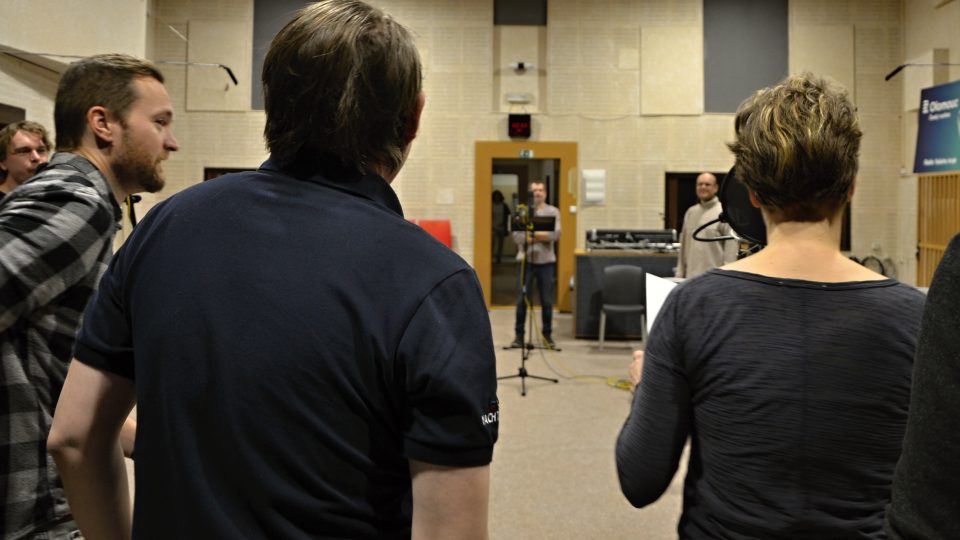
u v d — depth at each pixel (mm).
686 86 7965
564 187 8070
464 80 8039
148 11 7730
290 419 616
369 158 716
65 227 971
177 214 702
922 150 6297
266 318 627
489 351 653
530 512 2740
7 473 986
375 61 681
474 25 8023
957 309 462
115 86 1112
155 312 660
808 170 816
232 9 7898
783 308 805
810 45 7883
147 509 654
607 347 6004
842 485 766
